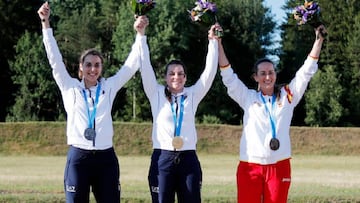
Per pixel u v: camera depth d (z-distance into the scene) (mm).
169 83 8719
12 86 61562
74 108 8320
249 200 8508
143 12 8898
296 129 44188
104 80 8602
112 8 65625
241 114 60750
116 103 61656
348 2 63656
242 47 63938
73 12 65938
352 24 62531
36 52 58688
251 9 64312
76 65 63375
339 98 59125
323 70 61906
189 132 8562
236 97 8898
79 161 8203
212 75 8859
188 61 62812
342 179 20625
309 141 43062
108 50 65125
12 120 57781
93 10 67312
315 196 13656
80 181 8195
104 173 8266
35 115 58188
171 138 8492
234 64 63906
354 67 60625
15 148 40906
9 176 21062
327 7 63906
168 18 60531
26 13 65125
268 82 8672
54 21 68625
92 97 8359
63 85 8500
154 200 8570
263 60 8781
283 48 65688
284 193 8500
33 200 12766
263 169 8492
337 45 62188
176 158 8430
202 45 63281
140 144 42094
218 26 8914
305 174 23719
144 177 21453
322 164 32219
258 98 8727
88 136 8188
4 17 63219
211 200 13062
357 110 59531
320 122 58969
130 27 61125
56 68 8484
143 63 8750
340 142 43000
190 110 8633
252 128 8602
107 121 8336
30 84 59000
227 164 31922
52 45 8516
